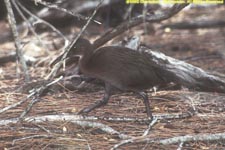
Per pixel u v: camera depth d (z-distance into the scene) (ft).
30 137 29.89
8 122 31.91
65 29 65.87
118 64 31.63
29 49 53.62
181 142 29.58
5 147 29.60
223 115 34.47
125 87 32.17
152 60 34.09
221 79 37.78
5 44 60.95
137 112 35.06
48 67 43.86
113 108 35.63
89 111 32.89
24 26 63.57
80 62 32.35
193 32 69.72
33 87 38.78
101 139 30.35
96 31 68.95
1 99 37.24
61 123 32.17
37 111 34.63
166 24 72.33
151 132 31.19
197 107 35.96
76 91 39.04
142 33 65.62
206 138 29.99
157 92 38.55
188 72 35.73
